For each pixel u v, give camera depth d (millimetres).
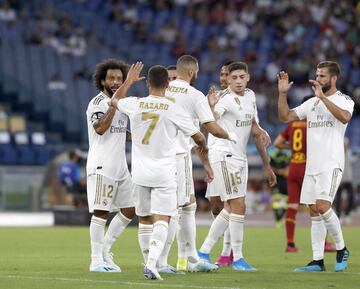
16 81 92125
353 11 116188
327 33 111500
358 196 82438
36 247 46031
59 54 94938
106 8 104500
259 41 107875
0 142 85812
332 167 33562
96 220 32844
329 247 44156
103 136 32531
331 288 28438
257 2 111188
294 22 111438
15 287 28141
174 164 30719
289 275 32188
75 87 93250
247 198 81875
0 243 48656
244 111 34719
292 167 43719
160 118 30469
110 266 33094
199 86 98688
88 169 32781
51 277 31000
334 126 33656
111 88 32656
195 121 33250
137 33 103125
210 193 36125
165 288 27812
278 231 59688
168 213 30500
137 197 31359
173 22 104438
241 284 29219
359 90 101250
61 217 66375
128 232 58719
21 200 79688
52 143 90562
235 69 34750
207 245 35000
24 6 99500
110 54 98688
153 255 30156
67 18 98250
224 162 34625
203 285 28734
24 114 91188
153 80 30672
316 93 33031
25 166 83750
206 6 109188
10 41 93562
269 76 103562
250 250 45188
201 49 104375
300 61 105500
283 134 44594
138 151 30766
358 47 111750
